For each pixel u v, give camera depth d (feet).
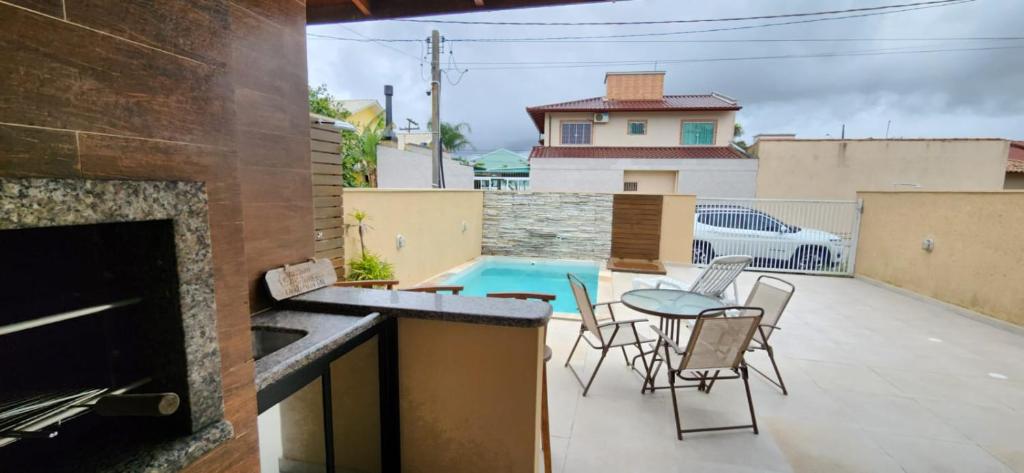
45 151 2.14
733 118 44.86
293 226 6.82
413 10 8.16
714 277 15.42
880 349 13.01
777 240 25.58
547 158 42.70
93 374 2.99
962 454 7.74
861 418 8.94
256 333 5.60
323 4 8.45
